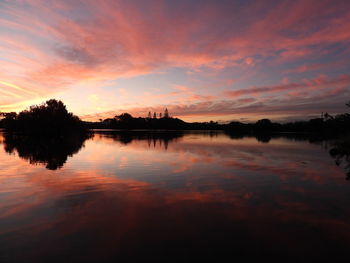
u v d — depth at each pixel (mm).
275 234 5676
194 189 9469
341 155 19984
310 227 6070
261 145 31766
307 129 102188
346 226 6141
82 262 4496
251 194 8875
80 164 14961
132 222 6285
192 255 4750
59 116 54469
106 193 8812
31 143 31984
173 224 6195
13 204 7551
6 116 58188
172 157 18500
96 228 5918
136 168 13734
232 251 4914
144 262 4504
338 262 4559
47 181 10492
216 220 6469
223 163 15695
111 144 31219
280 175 12078
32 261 4520
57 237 5445
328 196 8680
